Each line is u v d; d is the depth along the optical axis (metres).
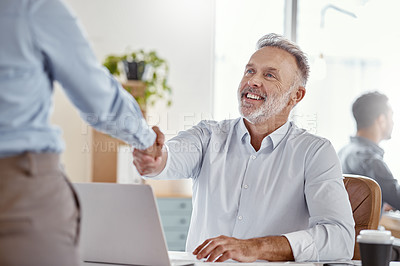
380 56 5.07
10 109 0.88
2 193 0.85
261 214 1.76
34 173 0.88
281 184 1.77
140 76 3.96
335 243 1.56
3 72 0.88
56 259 0.90
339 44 4.83
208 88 4.41
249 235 1.76
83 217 1.24
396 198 3.08
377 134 3.26
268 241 1.47
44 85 0.93
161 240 1.19
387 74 5.24
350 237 1.61
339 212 1.64
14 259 0.86
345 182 1.95
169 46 4.37
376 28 4.87
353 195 1.92
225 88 4.59
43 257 0.88
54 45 0.91
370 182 1.91
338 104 5.37
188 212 3.89
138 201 1.18
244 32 4.60
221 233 1.79
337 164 1.75
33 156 0.88
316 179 1.72
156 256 1.20
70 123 4.24
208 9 4.42
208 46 4.41
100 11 4.30
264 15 4.61
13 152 0.87
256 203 1.77
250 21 4.61
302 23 4.68
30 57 0.89
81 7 4.29
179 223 3.88
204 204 1.85
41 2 0.91
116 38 4.31
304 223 1.78
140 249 1.21
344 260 1.58
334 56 5.10
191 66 4.39
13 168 0.87
